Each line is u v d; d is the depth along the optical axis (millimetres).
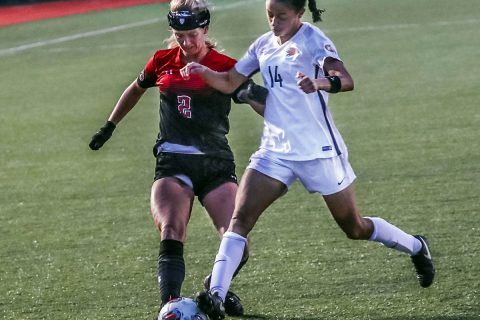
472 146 33156
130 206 28359
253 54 17516
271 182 17047
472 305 18547
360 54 59312
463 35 63781
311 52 16594
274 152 17109
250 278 20859
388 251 22281
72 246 24406
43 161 35594
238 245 16828
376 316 18203
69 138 39781
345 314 18406
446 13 76500
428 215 25344
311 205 27031
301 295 19625
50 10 103125
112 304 19688
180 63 18422
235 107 44250
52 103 49312
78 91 52906
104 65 63000
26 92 53656
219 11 90250
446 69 50812
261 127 39531
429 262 19234
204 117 18219
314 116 16875
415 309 18469
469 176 29188
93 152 36625
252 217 17094
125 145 37531
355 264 21484
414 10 80250
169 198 17812
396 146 34062
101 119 44000
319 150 16891
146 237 24938
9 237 25594
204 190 18438
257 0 97875
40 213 28109
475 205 26016
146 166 33750
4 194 30750
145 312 19109
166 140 18531
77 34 81125
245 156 34344
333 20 78000
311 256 22266
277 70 16875
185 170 18359
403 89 45844
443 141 34250
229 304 18422
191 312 15828
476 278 20109
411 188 28250
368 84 48062
